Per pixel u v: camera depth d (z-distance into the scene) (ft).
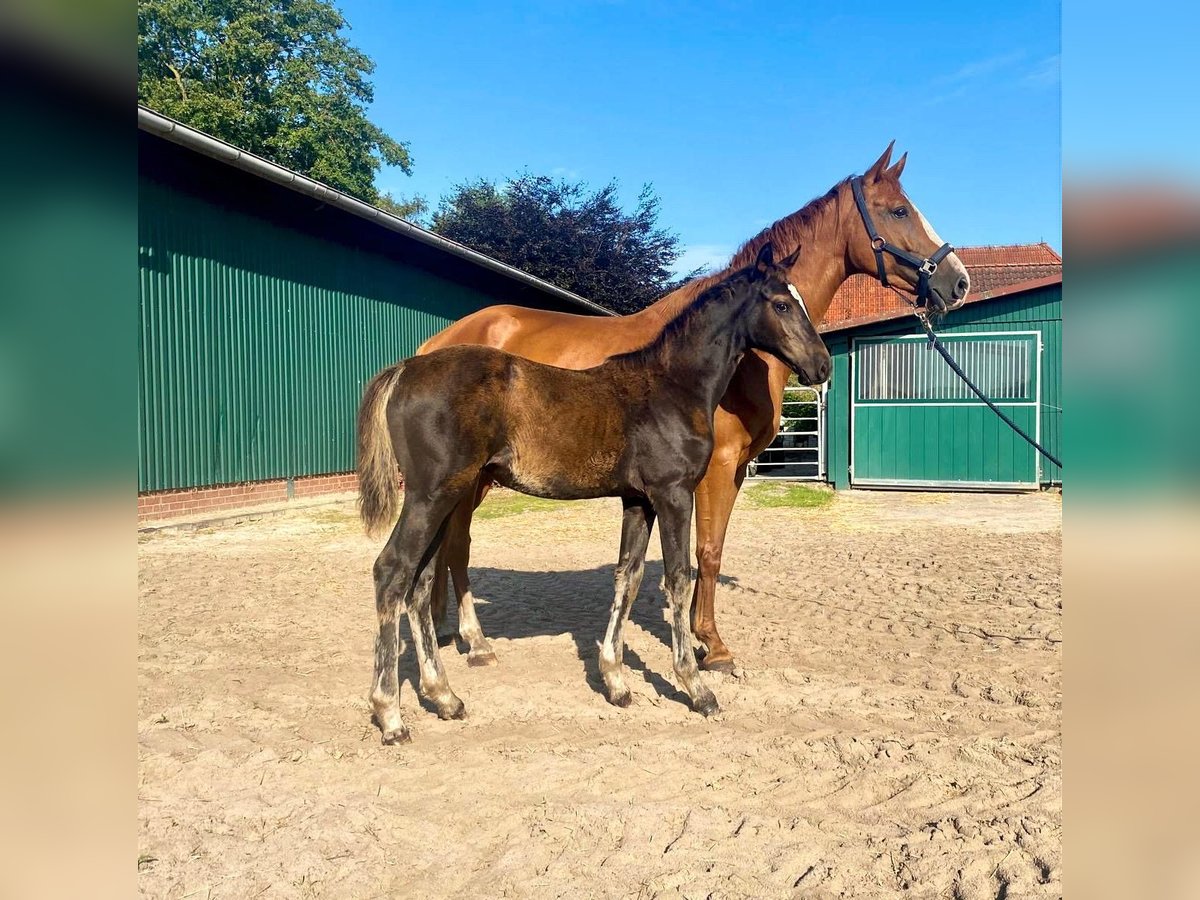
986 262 83.46
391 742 11.08
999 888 7.41
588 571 23.62
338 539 28.63
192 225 31.24
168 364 30.32
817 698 12.59
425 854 8.31
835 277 15.70
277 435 35.78
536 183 92.79
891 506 37.17
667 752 10.66
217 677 13.87
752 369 13.91
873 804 9.22
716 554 14.14
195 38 82.99
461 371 11.06
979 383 41.34
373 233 40.19
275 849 8.29
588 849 8.30
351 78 92.99
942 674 13.69
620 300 90.74
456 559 14.57
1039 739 10.80
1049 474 40.93
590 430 11.55
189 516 31.50
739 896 7.44
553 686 13.42
